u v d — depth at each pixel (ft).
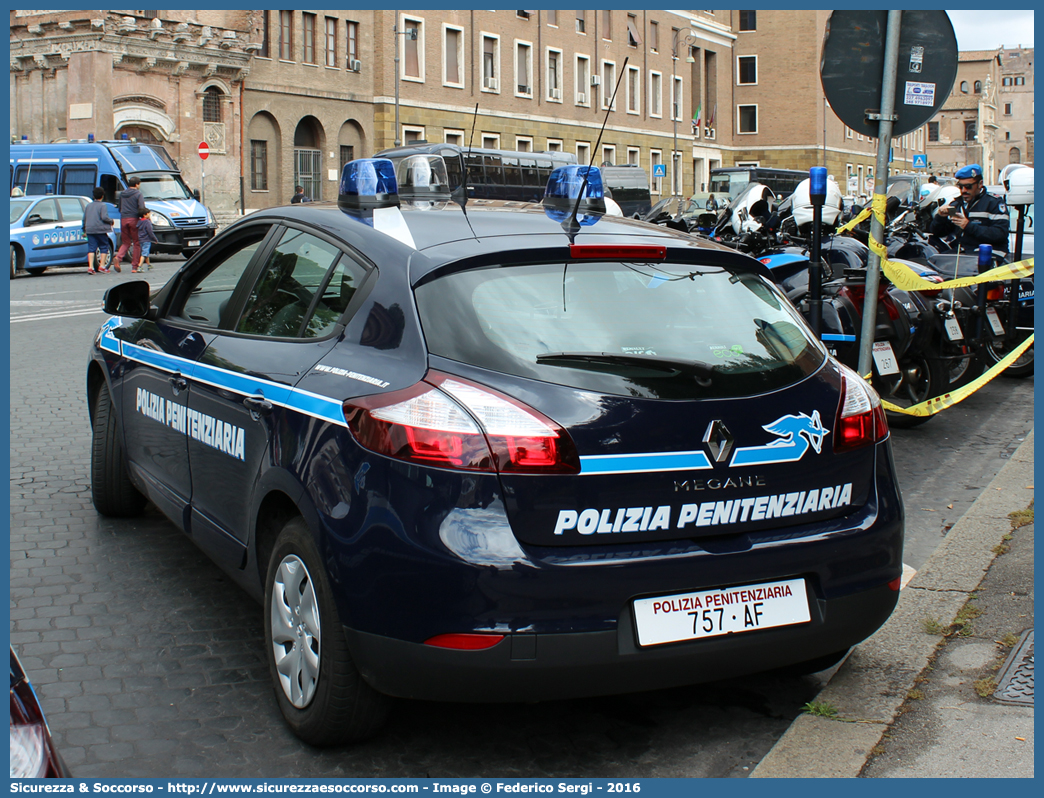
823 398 10.85
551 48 190.29
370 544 9.62
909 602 14.34
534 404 9.57
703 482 9.98
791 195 32.30
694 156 242.37
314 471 10.32
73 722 11.26
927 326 26.14
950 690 11.83
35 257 80.94
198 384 13.64
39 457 22.74
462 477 9.36
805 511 10.55
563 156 129.18
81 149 102.68
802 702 12.02
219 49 143.54
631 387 9.87
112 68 135.44
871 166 283.59
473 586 9.25
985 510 18.34
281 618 10.99
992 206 35.29
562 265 10.71
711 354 10.43
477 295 10.27
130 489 18.07
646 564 9.64
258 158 151.74
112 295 15.52
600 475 9.57
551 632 9.35
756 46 257.96
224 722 11.34
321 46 156.76
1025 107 419.95
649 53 218.38
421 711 11.68
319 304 11.82
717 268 11.43
